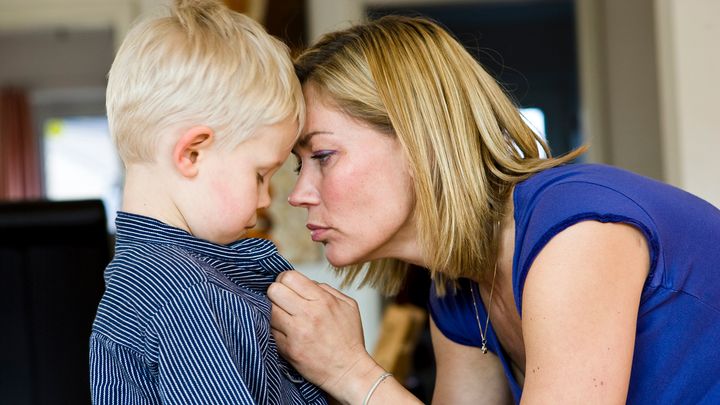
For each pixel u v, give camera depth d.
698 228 1.31
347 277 1.71
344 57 1.44
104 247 1.56
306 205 1.47
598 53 5.96
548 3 8.16
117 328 1.16
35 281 1.54
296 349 1.36
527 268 1.23
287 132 1.33
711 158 3.26
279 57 1.34
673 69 3.30
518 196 1.35
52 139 9.12
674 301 1.27
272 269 1.37
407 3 5.89
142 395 1.15
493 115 1.43
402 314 3.25
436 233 1.39
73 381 1.56
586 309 1.17
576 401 1.16
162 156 1.25
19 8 6.03
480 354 1.73
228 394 1.11
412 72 1.41
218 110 1.24
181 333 1.13
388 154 1.42
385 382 1.37
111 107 1.29
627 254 1.21
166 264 1.17
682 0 3.26
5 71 9.04
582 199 1.24
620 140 5.84
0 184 8.96
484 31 8.74
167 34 1.27
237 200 1.27
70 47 9.11
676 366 1.29
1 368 1.54
